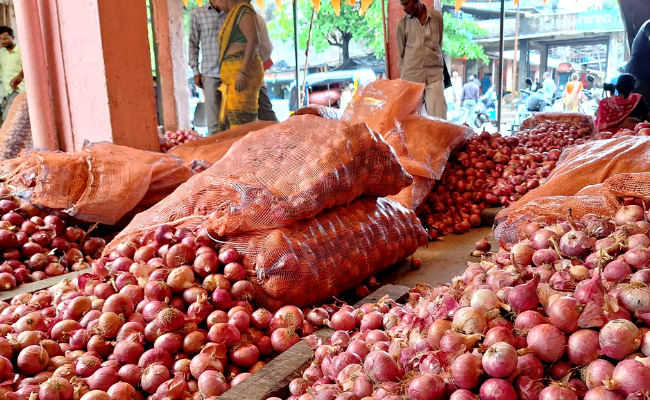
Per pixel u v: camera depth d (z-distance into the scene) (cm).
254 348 201
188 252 226
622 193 267
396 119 448
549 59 1594
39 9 447
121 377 184
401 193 404
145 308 204
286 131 274
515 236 287
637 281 143
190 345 195
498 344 124
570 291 150
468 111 1448
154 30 837
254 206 232
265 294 229
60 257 326
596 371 119
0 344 189
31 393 168
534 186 462
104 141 401
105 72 420
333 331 218
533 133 641
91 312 210
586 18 1469
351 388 148
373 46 1548
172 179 382
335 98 1401
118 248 249
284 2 1521
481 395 123
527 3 1587
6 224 316
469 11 1585
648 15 932
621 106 671
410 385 132
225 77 738
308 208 239
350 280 269
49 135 465
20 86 741
